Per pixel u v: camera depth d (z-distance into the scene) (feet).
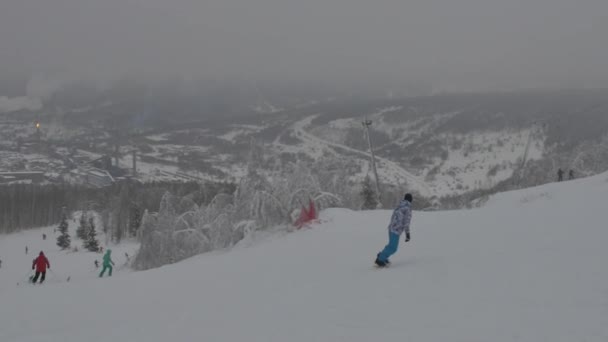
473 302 18.42
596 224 34.40
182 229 90.38
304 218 73.87
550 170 237.86
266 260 48.16
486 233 38.47
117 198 340.80
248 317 22.15
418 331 15.81
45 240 313.73
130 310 30.68
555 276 20.48
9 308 36.42
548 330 14.07
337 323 18.40
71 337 23.04
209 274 44.83
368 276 28.22
